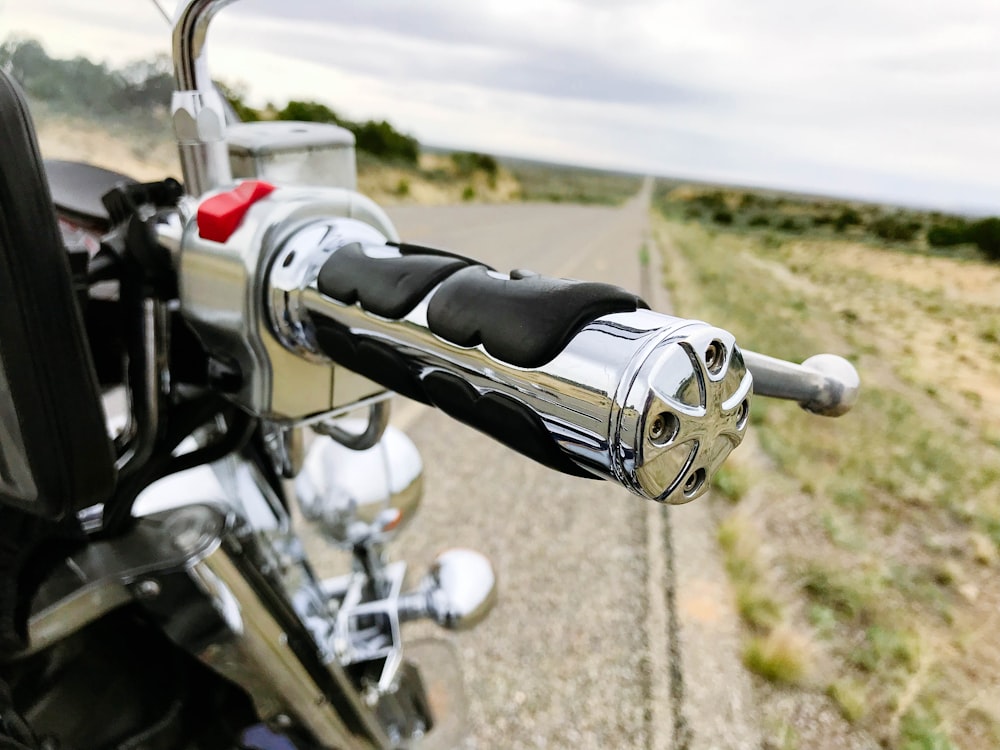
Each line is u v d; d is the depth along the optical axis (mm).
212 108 679
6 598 697
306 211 603
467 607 1194
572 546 2879
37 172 446
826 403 650
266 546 937
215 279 609
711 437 391
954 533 3311
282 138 763
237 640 815
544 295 416
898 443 4219
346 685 1018
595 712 2064
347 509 1113
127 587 736
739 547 2881
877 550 3145
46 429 498
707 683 2213
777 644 2311
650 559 2832
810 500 3539
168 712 877
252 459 1033
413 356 488
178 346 759
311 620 982
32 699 771
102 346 735
